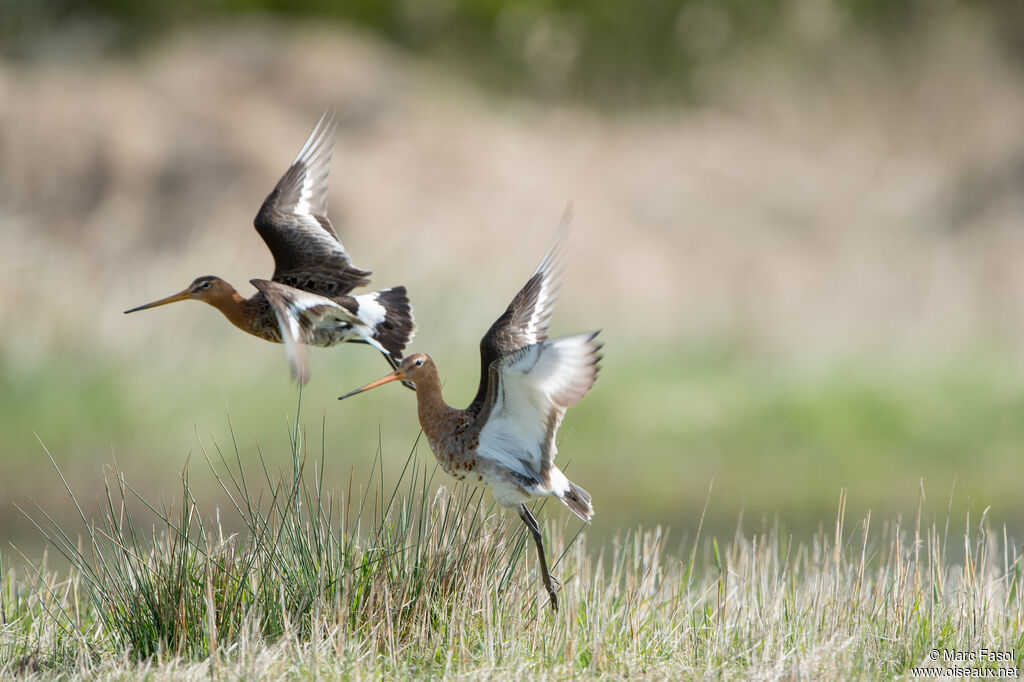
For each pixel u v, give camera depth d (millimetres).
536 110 28875
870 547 11359
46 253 20078
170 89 26094
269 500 14234
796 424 16875
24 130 23641
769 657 7879
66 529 13227
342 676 7422
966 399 17344
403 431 16469
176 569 8281
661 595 9164
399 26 30672
